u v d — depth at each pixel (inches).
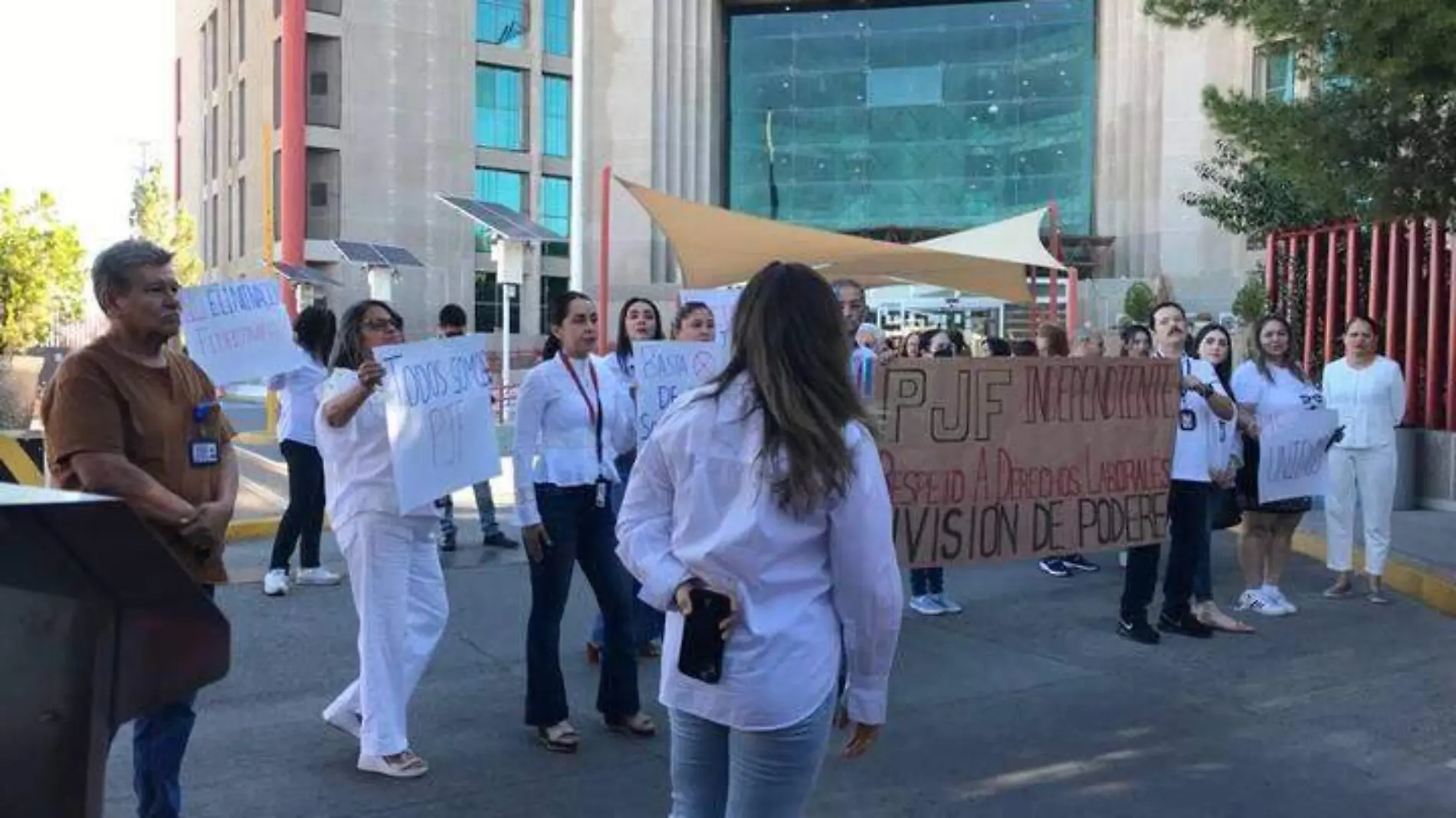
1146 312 1044.5
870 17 1641.2
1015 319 1236.5
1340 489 345.7
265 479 522.9
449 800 189.6
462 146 1934.1
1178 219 1309.1
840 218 1651.1
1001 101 1612.9
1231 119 400.2
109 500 78.1
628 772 203.8
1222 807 194.2
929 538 239.9
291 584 338.6
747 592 110.7
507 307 828.6
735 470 111.0
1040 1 1592.0
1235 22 389.7
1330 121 377.7
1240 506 321.4
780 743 110.7
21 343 654.5
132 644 84.1
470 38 1937.7
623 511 120.6
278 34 1857.8
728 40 1656.0
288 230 691.4
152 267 147.6
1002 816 189.8
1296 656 284.2
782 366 109.4
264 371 286.4
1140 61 1371.8
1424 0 303.6
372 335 200.5
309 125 1797.5
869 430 113.5
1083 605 333.7
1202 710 243.6
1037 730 230.5
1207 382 296.5
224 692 242.8
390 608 197.3
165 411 149.3
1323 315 530.9
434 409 195.2
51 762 81.1
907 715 238.4
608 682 222.1
